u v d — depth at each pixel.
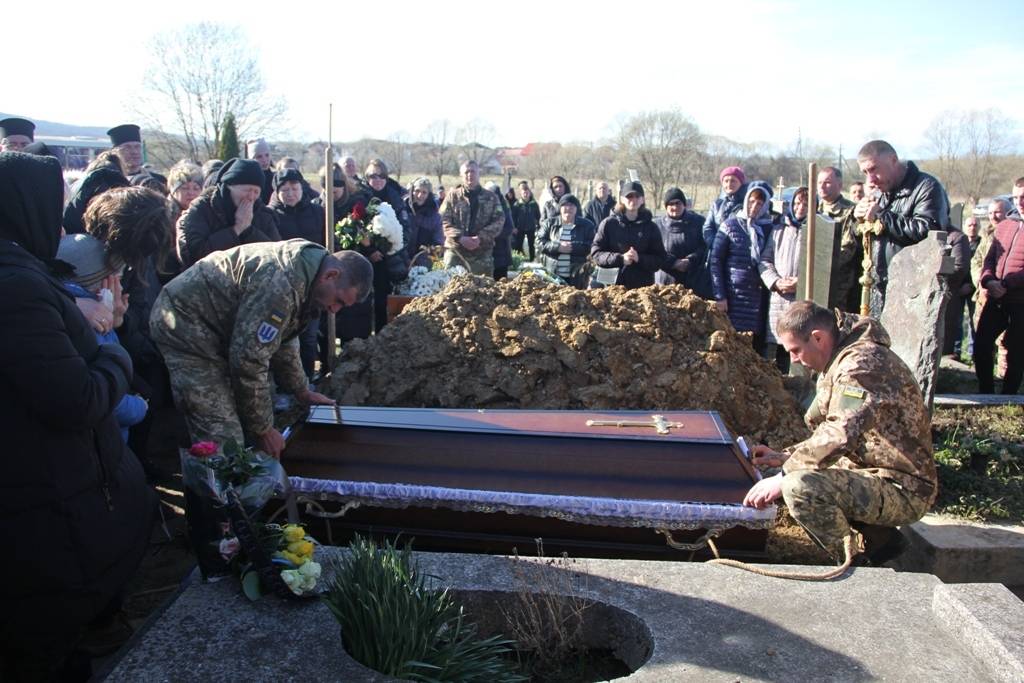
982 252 8.23
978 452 4.77
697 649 2.47
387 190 7.98
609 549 3.46
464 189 8.63
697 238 7.70
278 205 6.89
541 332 4.92
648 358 4.85
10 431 2.14
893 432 3.37
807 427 4.91
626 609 2.68
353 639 2.47
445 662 2.42
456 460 3.58
